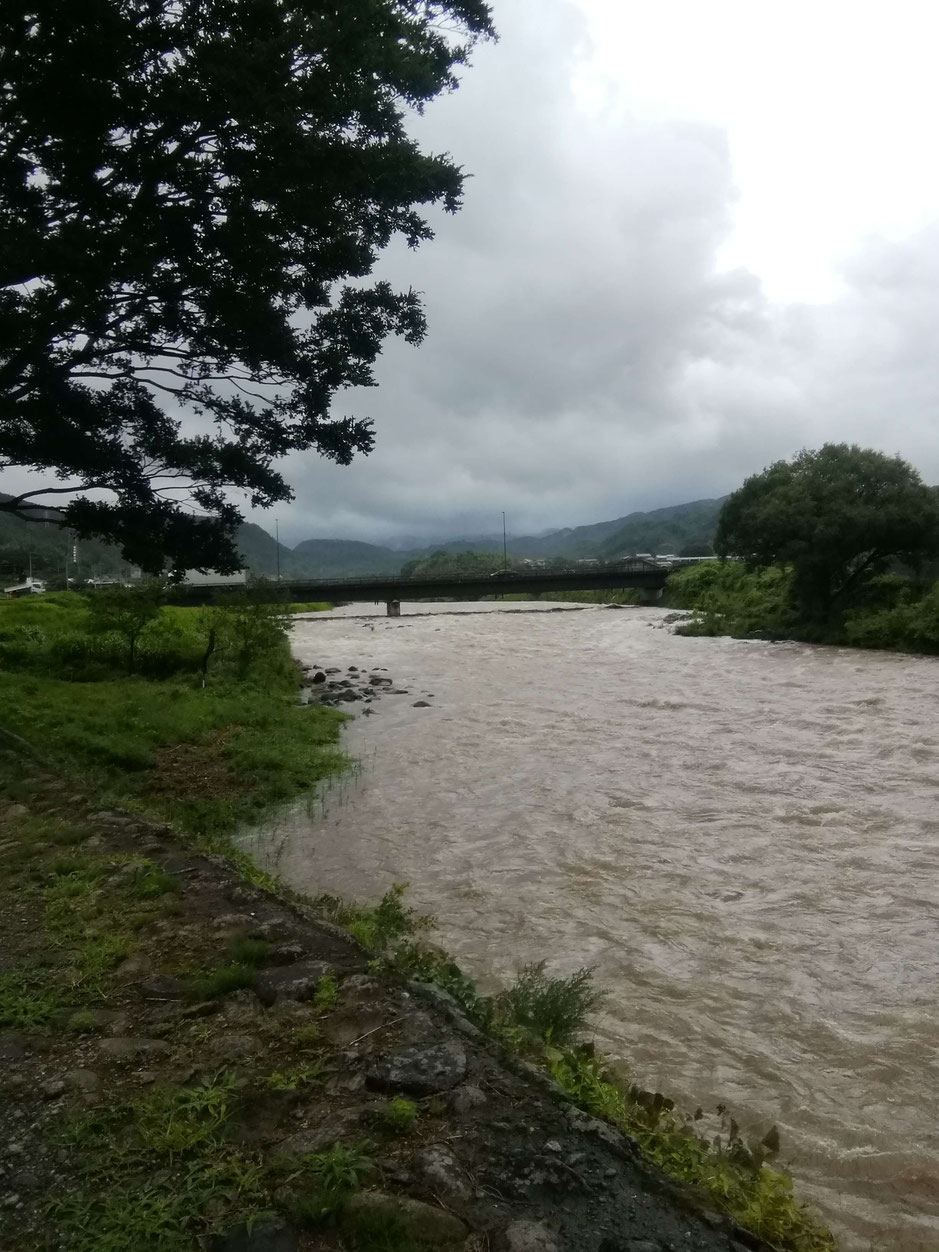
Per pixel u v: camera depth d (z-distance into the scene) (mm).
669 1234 2879
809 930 7797
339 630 45969
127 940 5051
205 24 10750
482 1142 3266
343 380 13414
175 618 27219
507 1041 4285
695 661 28438
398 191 11953
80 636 22219
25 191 11008
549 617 52469
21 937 5133
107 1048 3926
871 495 31828
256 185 10852
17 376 12297
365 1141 3246
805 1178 4547
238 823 11359
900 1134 4918
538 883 9023
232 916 5402
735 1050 5848
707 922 7988
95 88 9938
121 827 7309
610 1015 6305
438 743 16234
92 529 14336
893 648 28641
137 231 10797
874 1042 5938
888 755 14234
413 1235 2770
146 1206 2920
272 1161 3143
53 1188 3035
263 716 17031
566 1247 2770
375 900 8594
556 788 12766
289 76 10727
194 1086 3633
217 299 11500
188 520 14422
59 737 13461
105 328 12047
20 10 9820
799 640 32500
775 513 32594
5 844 6902
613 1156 3268
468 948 7484
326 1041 3955
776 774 13234
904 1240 4070
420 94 12109
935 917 8016
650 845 10148
